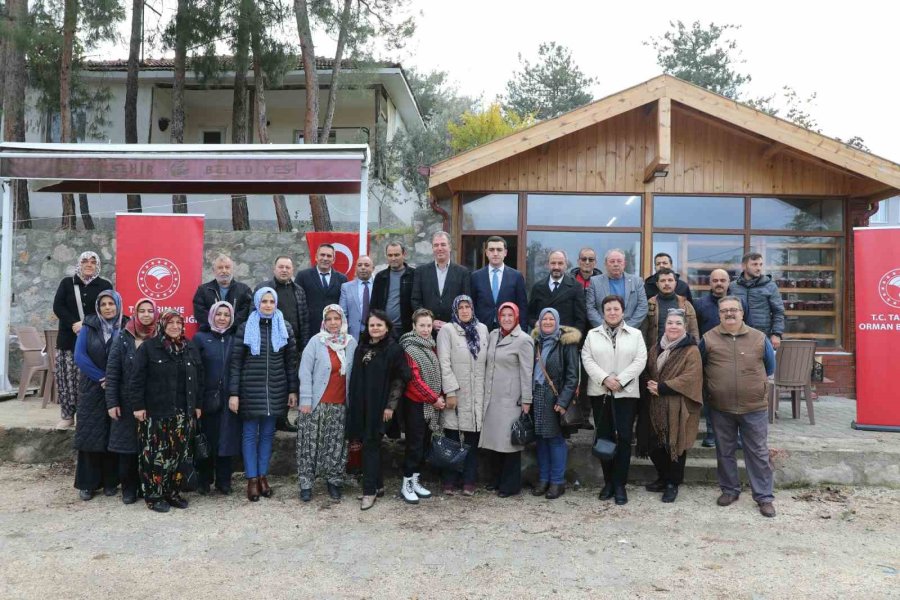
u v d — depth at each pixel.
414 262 9.77
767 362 5.57
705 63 28.17
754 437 5.44
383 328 5.58
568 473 6.21
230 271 6.31
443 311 6.19
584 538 4.79
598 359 5.69
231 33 12.30
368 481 5.48
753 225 9.33
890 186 8.33
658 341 6.04
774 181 9.30
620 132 9.34
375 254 9.94
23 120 11.68
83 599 3.71
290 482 6.19
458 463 5.63
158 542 4.62
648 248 9.30
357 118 17.70
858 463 6.07
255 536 4.77
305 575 4.08
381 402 5.54
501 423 5.72
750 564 4.32
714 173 9.34
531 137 8.49
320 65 15.52
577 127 8.45
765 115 8.36
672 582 4.02
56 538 4.67
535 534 4.86
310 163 6.94
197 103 17.45
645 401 5.72
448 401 5.71
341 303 6.59
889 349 6.98
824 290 9.32
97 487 5.64
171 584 3.92
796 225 9.34
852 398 9.20
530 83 32.53
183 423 5.38
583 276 6.64
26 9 11.56
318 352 5.66
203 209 15.83
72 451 6.55
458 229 9.45
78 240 10.30
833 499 5.71
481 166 8.52
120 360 5.35
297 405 5.83
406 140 16.89
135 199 13.57
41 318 10.19
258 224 15.58
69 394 6.57
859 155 8.28
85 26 12.31
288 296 6.25
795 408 7.70
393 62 15.65
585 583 4.00
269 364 5.59
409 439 5.69
